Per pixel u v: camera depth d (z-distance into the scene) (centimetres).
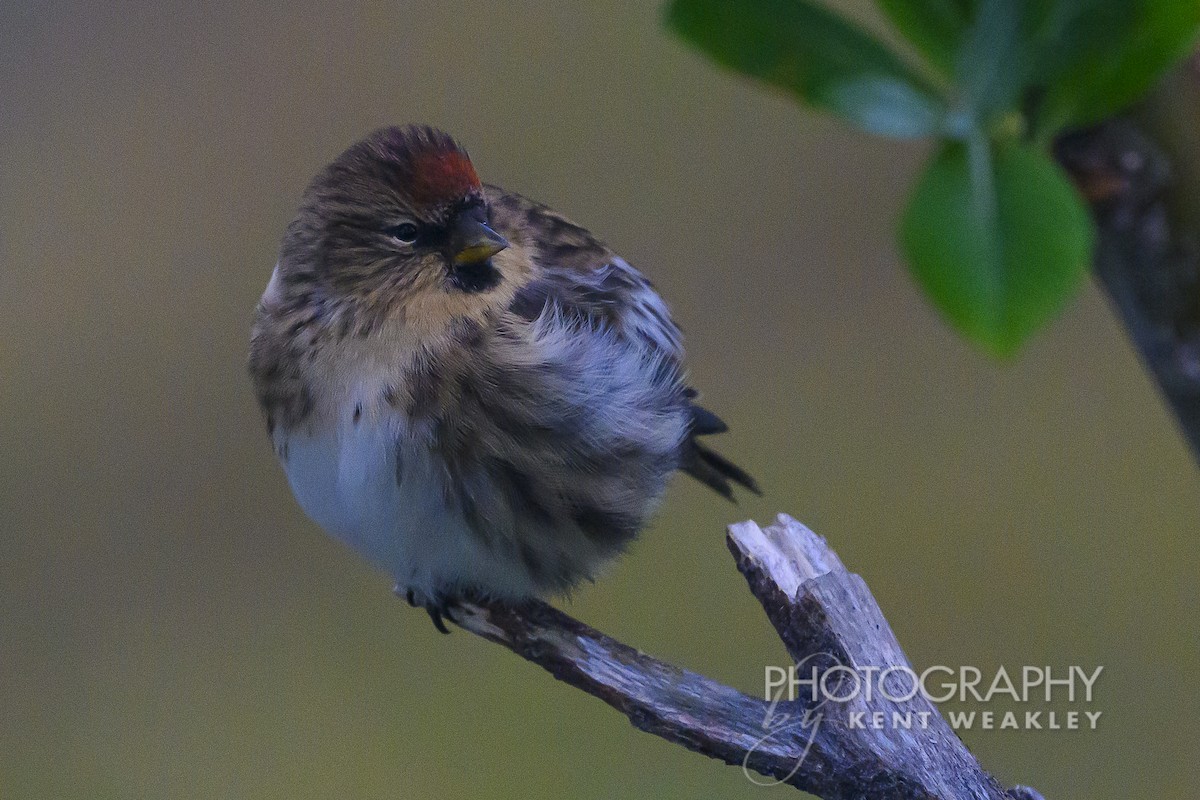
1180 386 369
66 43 1388
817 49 272
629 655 461
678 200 1253
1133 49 267
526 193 1245
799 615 422
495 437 577
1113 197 349
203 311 1287
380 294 587
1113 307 380
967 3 271
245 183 1325
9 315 1288
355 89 1342
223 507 1213
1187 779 900
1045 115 272
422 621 1127
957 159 254
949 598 1048
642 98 1298
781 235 1242
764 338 1221
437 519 584
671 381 645
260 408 629
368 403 581
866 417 1175
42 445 1237
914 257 246
